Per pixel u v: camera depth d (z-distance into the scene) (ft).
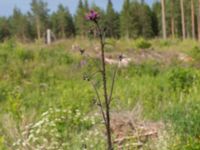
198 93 35.06
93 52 56.70
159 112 27.96
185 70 41.81
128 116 25.09
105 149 20.43
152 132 22.85
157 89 38.58
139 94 36.24
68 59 53.36
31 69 49.34
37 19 242.17
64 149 20.58
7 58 53.31
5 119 26.23
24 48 58.44
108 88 38.47
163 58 61.16
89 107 31.48
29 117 27.45
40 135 22.43
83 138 22.04
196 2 195.31
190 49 69.97
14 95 37.37
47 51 58.08
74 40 69.05
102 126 23.75
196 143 19.69
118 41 73.41
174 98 34.17
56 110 25.55
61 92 40.19
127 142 21.85
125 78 45.88
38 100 35.91
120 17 219.20
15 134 22.88
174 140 20.61
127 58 55.57
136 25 220.64
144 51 65.36
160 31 228.22
